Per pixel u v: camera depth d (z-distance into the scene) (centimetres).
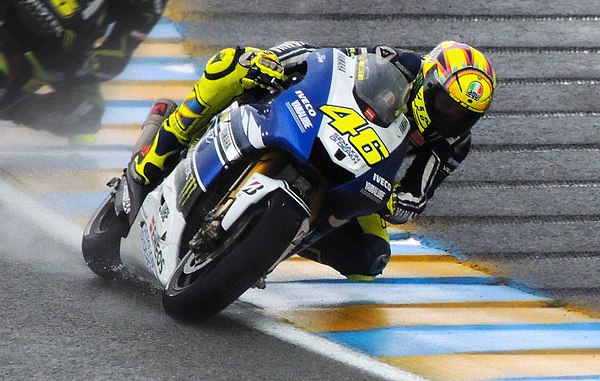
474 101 1603
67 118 2094
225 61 1659
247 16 2994
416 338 1772
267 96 1655
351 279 1941
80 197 2292
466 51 1641
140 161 1808
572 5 3181
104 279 1878
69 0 1919
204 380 1409
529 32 3014
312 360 1553
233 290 1536
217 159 1597
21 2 1891
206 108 1703
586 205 2419
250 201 1497
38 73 1986
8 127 2514
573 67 2883
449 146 1752
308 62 1620
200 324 1652
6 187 2281
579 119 2694
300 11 3020
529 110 2709
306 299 1944
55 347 1473
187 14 3002
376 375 1523
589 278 2178
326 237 1883
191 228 1669
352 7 3047
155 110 1933
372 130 1543
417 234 2312
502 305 2034
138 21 2075
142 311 1688
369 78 1577
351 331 1766
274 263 1583
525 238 2305
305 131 1512
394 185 1667
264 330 1678
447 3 3108
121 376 1391
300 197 1518
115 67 2098
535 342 1833
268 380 1438
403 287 2075
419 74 1656
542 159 2556
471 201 2412
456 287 2102
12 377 1351
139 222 1784
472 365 1653
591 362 1752
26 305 1653
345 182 1515
